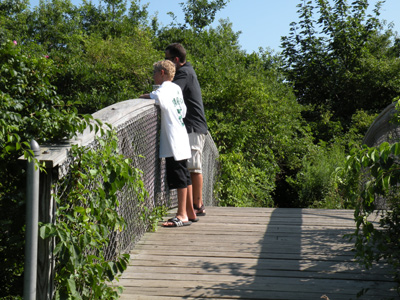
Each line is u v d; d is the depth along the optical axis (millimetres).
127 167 2697
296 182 11969
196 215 5324
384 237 3020
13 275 2688
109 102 10398
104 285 2762
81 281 2615
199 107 4906
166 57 4793
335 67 18188
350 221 5195
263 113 11102
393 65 17797
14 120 2625
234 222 5062
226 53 16406
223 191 9336
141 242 4266
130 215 3998
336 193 10898
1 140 2465
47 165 2285
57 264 2510
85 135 2771
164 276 3490
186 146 4574
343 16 18406
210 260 3834
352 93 18156
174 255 3938
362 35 18312
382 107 18250
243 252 4043
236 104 10898
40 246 2377
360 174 3172
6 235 2627
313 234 4629
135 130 3984
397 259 3123
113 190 2701
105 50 11688
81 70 10539
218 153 9500
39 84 2910
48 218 2348
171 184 4746
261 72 13977
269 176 11477
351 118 16969
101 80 10805
